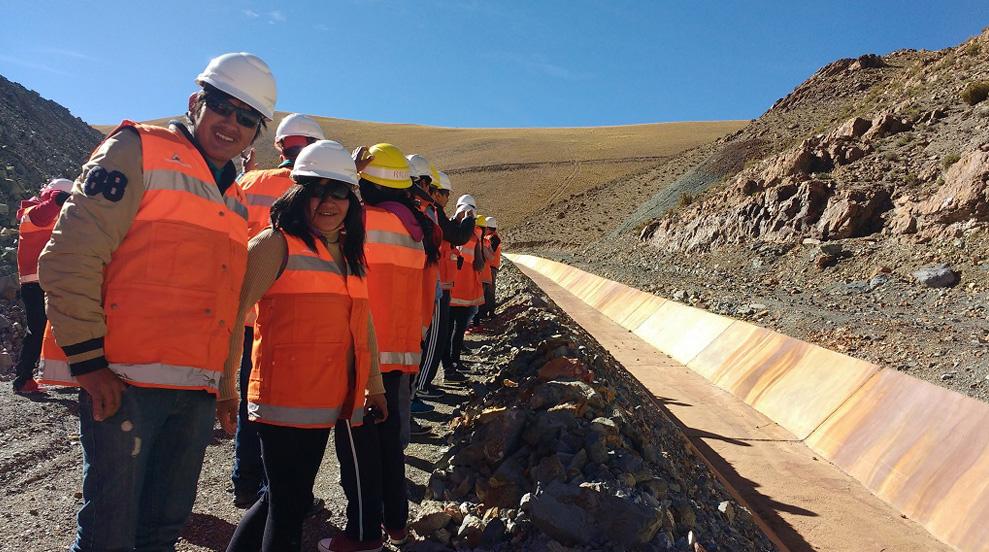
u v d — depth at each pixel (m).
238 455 3.90
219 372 2.37
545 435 4.21
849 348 10.70
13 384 6.34
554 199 84.12
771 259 20.62
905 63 61.03
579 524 3.39
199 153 2.38
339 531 3.41
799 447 6.78
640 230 40.69
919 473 5.38
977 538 4.56
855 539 4.78
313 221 2.80
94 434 2.17
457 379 8.13
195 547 3.44
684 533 3.76
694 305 15.75
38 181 14.23
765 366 8.79
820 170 24.19
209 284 2.30
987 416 5.22
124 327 2.15
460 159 107.56
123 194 2.13
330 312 2.78
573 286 25.16
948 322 11.56
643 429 5.29
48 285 2.03
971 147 18.81
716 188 38.88
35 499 3.95
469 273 8.27
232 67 2.45
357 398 2.91
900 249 16.78
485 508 3.90
